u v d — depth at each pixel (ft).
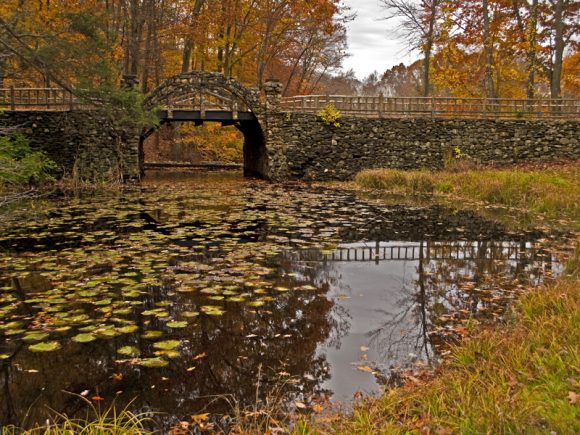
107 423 10.92
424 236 31.76
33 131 60.75
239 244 28.25
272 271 23.48
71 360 14.48
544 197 42.27
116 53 76.69
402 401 11.32
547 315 15.26
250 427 10.75
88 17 45.27
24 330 16.19
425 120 69.62
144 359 14.37
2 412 11.92
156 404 12.28
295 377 13.61
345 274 23.52
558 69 77.87
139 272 22.29
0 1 54.24
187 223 34.35
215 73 65.77
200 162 102.58
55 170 61.67
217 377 13.64
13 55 44.01
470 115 75.41
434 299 19.88
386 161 69.87
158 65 88.94
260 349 15.35
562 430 9.14
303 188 59.57
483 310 18.39
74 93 48.52
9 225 33.24
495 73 90.22
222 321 17.38
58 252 25.84
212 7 87.20
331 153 69.15
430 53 93.66
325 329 16.83
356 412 10.78
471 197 49.08
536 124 69.82
